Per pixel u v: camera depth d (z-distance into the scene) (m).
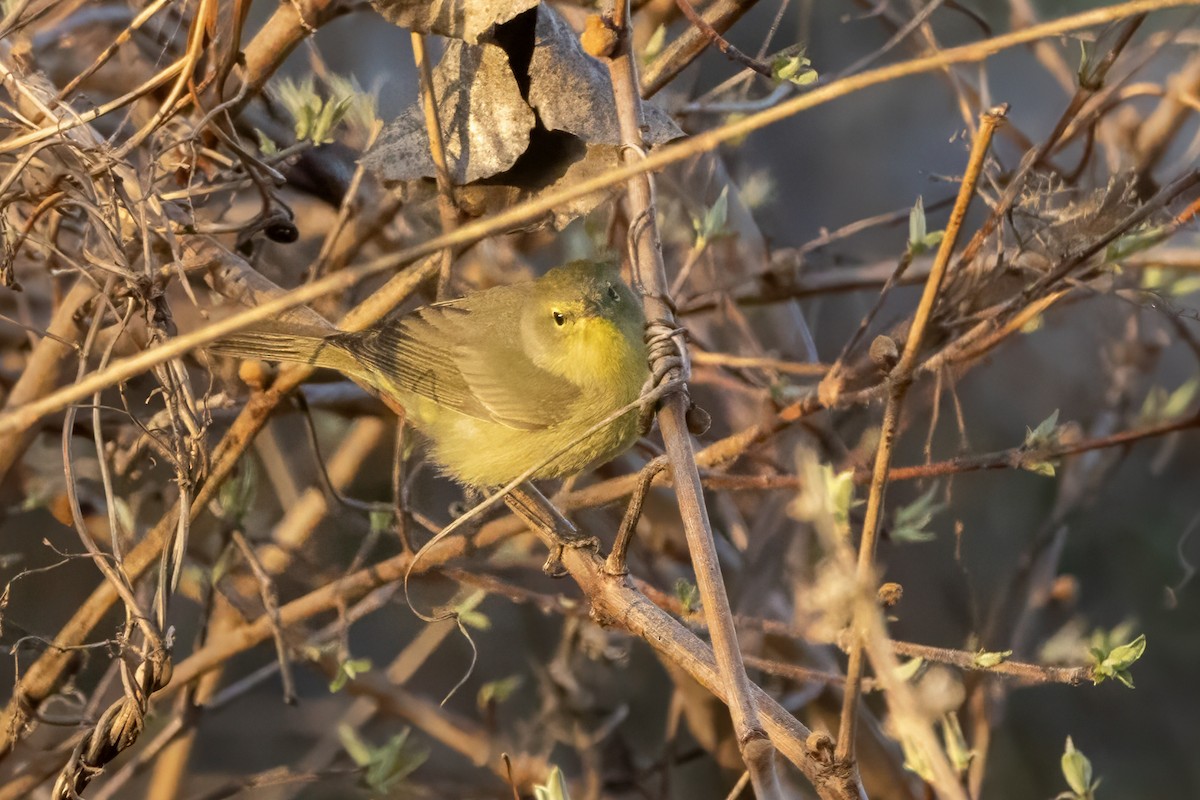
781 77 6.87
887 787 9.34
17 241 7.01
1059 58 10.39
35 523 11.73
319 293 4.80
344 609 8.37
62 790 5.93
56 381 8.13
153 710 8.76
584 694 9.95
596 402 7.81
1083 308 11.45
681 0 6.85
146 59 9.13
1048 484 12.32
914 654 6.63
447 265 7.79
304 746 12.05
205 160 8.17
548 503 7.23
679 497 5.25
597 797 9.67
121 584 6.02
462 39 6.56
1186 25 8.28
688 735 11.92
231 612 9.66
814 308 11.67
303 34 7.66
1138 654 6.25
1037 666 6.45
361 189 9.02
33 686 7.55
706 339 10.13
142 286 6.35
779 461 9.19
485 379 7.97
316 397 9.35
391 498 11.25
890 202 13.19
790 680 9.34
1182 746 12.63
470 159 7.04
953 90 10.45
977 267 8.20
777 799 4.32
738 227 9.92
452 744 9.90
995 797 12.29
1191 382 9.76
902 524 8.41
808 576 8.88
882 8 9.02
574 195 4.66
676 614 7.90
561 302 7.79
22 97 7.30
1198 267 8.70
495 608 12.84
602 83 6.91
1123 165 8.97
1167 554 13.05
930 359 7.66
